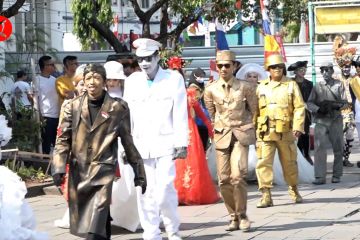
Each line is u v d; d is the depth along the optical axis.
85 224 9.30
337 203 13.77
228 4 19.34
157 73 10.76
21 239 9.80
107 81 11.30
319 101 16.28
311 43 24.66
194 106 14.09
